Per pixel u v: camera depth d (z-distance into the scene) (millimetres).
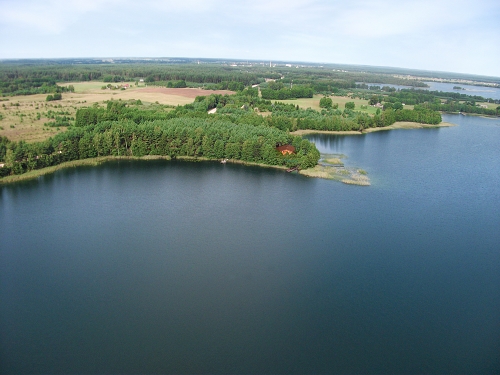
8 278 85250
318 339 70312
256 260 94188
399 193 140625
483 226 116125
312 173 156625
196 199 129375
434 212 125125
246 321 74000
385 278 88625
